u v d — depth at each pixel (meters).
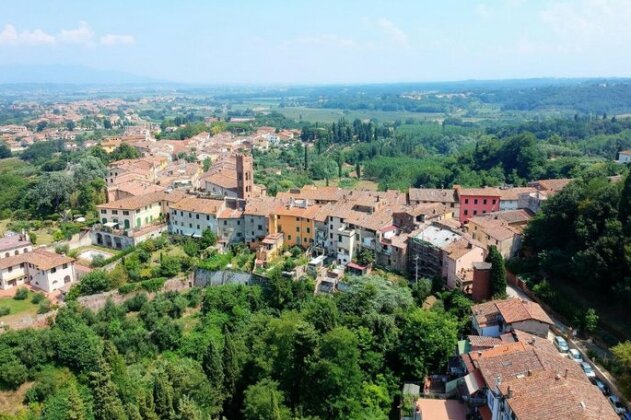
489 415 66.25
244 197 148.12
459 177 197.12
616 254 87.31
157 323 104.94
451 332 83.56
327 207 132.50
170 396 74.00
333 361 77.38
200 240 130.62
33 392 87.81
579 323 87.00
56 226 153.00
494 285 96.06
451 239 111.88
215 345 97.94
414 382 83.06
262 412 71.69
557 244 106.50
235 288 113.75
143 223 144.25
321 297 103.56
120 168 195.88
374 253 119.44
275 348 84.06
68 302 106.31
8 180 199.62
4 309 102.38
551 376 63.25
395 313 93.69
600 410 57.62
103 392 74.06
